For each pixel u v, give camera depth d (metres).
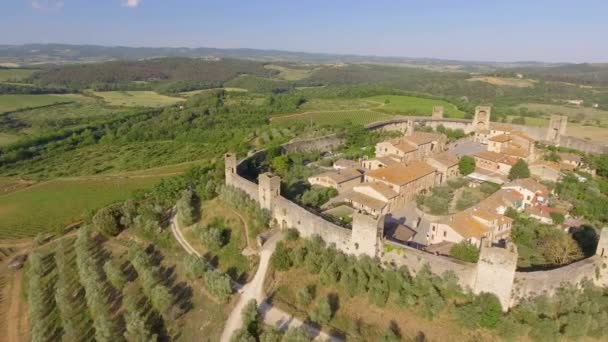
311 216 76.19
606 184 98.75
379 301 61.91
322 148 143.12
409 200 97.81
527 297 58.28
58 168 181.12
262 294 68.56
